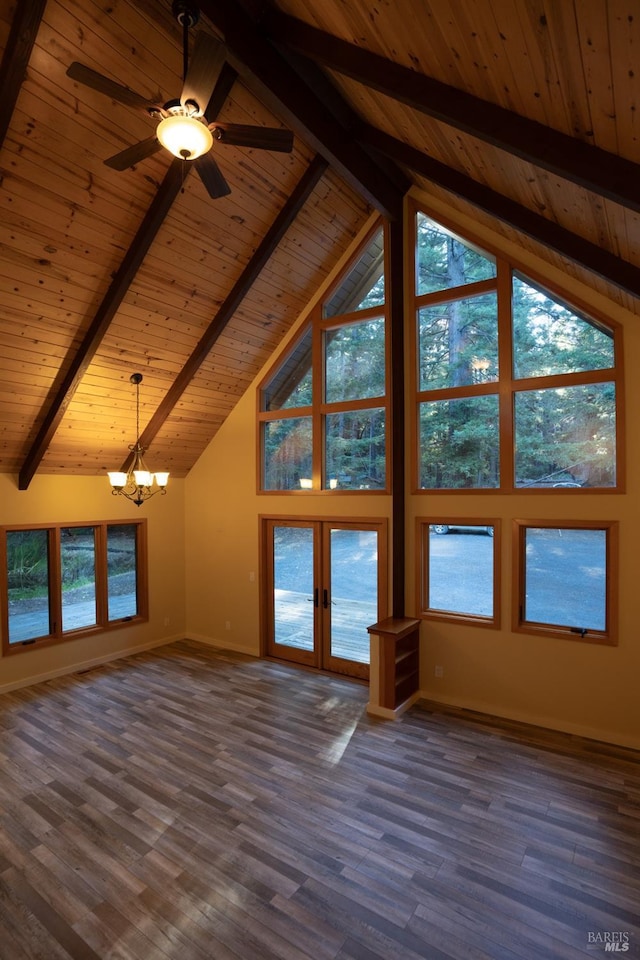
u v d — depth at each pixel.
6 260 3.66
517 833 3.05
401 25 2.34
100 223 3.83
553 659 4.41
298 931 2.38
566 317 4.41
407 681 4.91
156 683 5.49
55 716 4.67
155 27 3.11
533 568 4.58
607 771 3.72
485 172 3.33
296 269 5.37
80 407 5.14
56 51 2.96
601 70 1.84
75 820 3.19
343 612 5.73
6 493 5.38
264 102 3.57
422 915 2.47
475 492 4.79
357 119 4.01
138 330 4.79
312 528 5.96
